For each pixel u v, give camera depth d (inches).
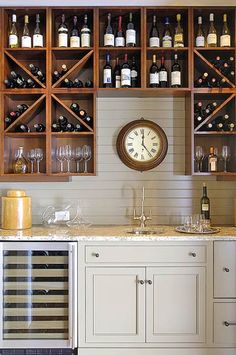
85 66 120.9
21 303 102.3
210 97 120.5
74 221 121.6
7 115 117.3
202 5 112.9
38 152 117.0
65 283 102.0
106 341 100.7
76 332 100.3
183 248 101.0
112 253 100.9
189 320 100.9
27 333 102.2
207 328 100.8
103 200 124.9
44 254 102.1
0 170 113.1
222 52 117.3
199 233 104.9
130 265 100.8
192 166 114.4
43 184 124.8
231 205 124.3
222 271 101.0
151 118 124.6
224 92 114.3
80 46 114.7
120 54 118.2
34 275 102.2
